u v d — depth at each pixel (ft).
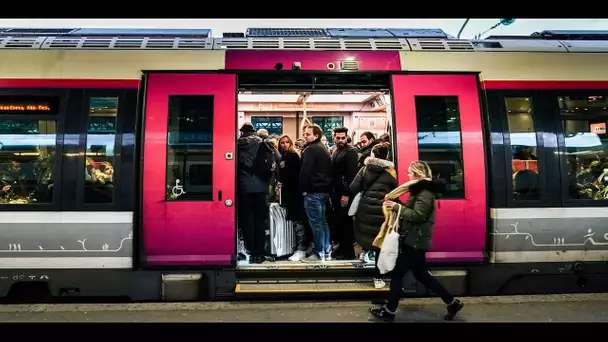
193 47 15.62
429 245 13.29
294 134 27.71
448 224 15.20
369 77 16.61
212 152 14.94
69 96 14.85
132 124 14.79
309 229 17.40
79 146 14.65
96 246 14.48
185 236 14.74
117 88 14.94
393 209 13.14
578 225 15.51
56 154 14.62
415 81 15.72
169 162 14.87
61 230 14.42
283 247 17.19
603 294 15.81
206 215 14.75
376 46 16.12
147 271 14.76
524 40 16.99
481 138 15.52
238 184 16.21
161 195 14.66
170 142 14.94
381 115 26.96
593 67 16.17
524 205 15.38
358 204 15.06
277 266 15.39
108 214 14.48
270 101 26.20
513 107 15.80
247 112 27.32
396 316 13.97
